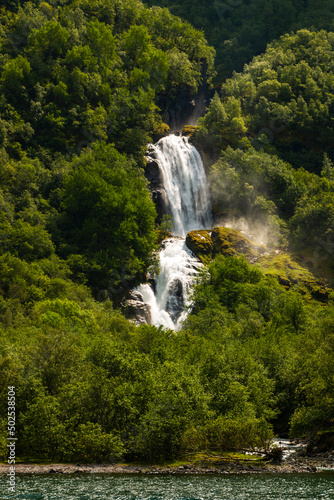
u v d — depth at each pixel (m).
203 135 151.88
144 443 44.69
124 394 46.50
